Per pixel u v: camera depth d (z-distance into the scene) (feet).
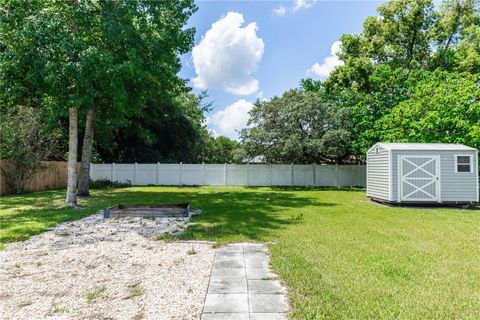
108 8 32.78
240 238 19.02
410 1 70.03
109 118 45.06
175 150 82.53
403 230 21.68
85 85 29.66
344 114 60.85
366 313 9.39
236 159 65.21
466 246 17.46
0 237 18.76
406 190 35.50
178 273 12.98
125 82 36.88
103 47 34.32
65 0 31.81
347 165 66.03
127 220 25.13
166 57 38.17
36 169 47.34
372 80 64.80
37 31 27.78
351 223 24.18
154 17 37.01
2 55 27.81
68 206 32.09
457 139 40.40
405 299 10.46
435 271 13.28
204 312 9.43
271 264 14.17
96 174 65.82
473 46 63.77
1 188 43.65
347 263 14.23
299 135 61.21
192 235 19.66
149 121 71.92
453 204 35.73
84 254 15.67
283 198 42.34
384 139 50.29
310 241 18.34
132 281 12.05
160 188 58.90
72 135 33.04
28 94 32.37
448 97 41.78
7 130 42.27
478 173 38.11
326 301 10.23
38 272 13.05
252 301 10.22
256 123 65.46
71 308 9.71
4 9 29.73
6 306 9.84
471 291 11.19
